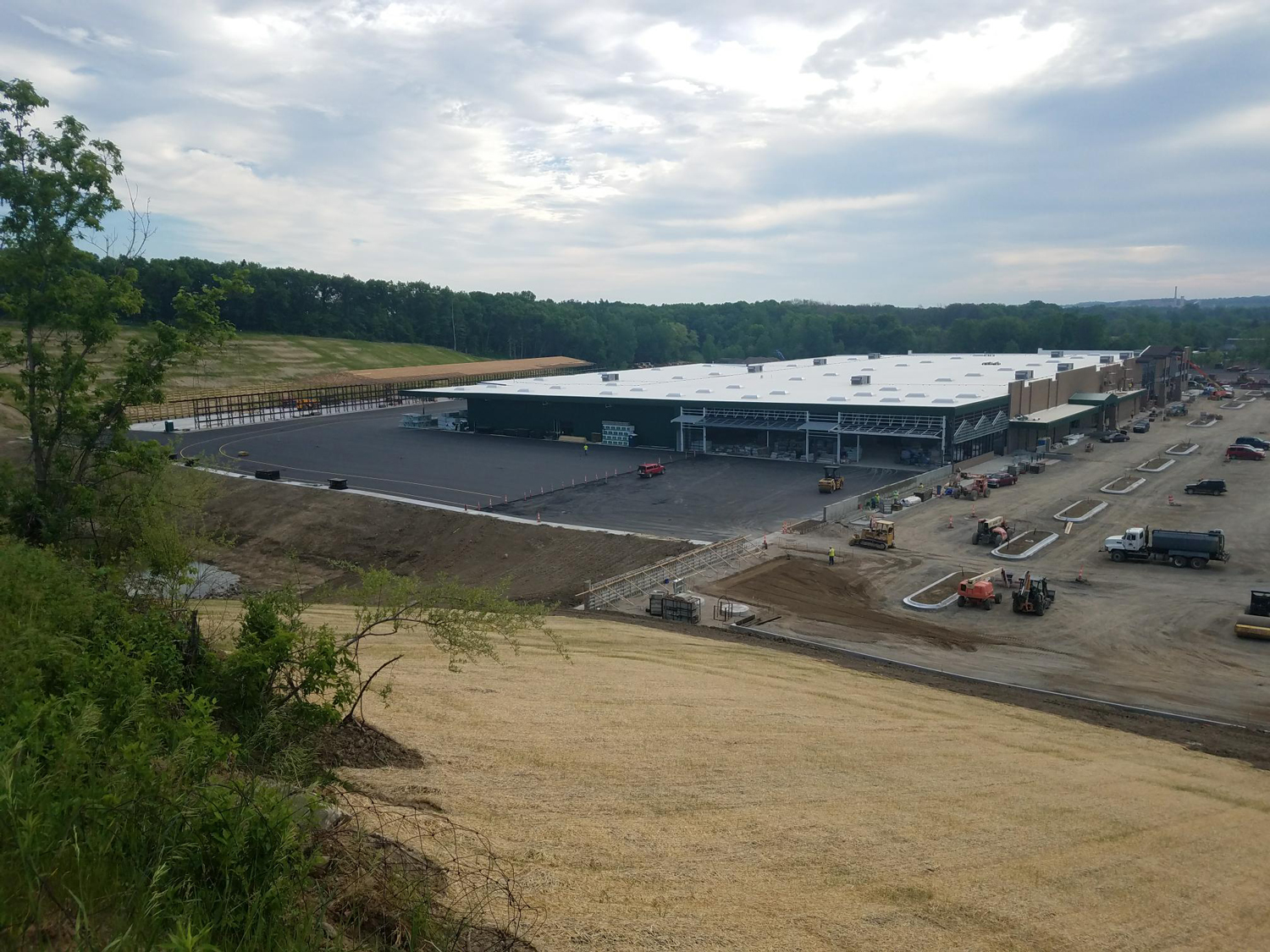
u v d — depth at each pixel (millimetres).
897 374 118938
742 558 52906
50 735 9320
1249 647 37875
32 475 27594
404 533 64062
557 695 26078
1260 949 13930
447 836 13023
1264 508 64375
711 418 92438
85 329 26969
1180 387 148250
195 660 16484
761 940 11391
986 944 12469
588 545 56719
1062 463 85250
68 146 25547
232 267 199750
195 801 8695
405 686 24828
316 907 8438
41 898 6914
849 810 17828
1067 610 43188
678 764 19797
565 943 10328
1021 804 19641
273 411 128375
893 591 46781
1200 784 23312
